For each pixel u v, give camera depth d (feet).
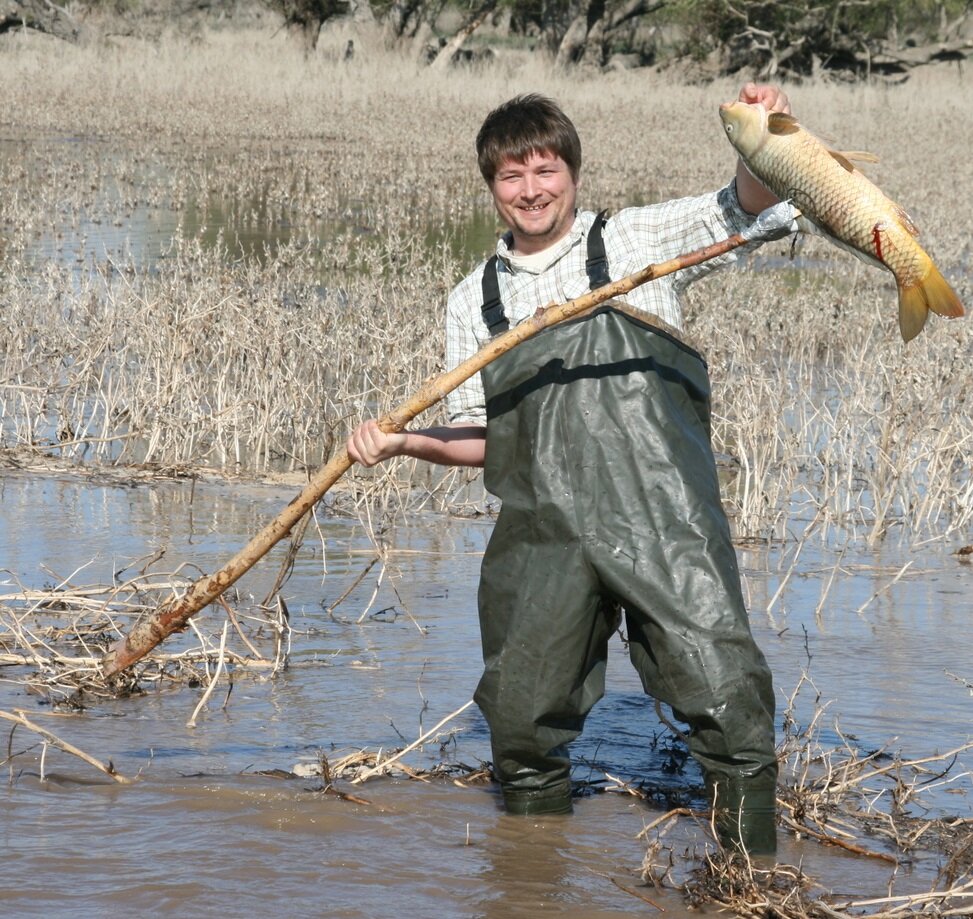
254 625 28.09
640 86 205.05
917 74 247.29
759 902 16.84
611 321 18.20
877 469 40.91
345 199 105.19
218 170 114.62
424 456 19.16
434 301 56.75
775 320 61.72
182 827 18.81
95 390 50.01
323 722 23.16
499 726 18.80
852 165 16.69
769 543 36.40
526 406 18.20
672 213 18.69
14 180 100.83
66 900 16.63
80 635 26.48
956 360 47.03
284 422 47.03
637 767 21.84
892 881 17.52
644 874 17.60
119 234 83.51
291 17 230.07
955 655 27.40
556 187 18.56
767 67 225.35
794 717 23.59
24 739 21.91
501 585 18.57
